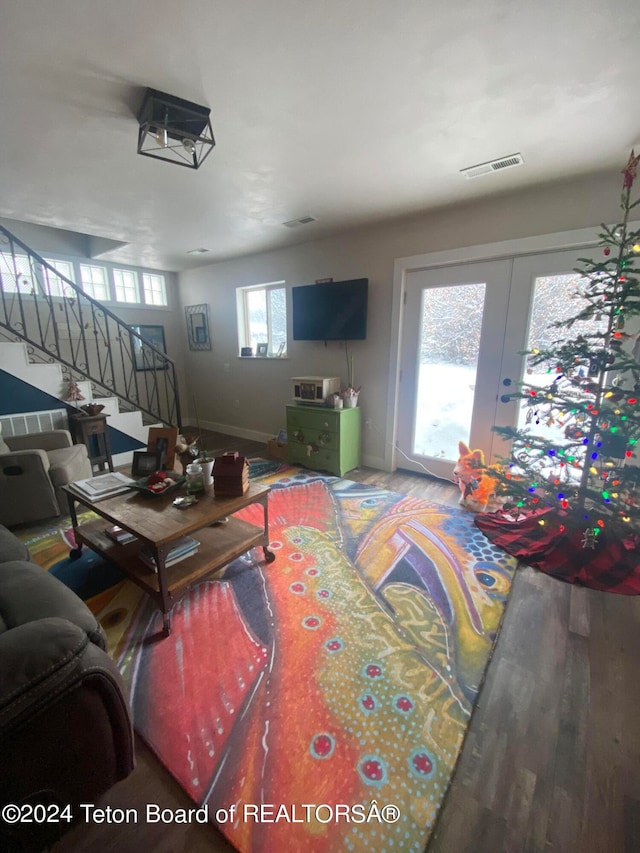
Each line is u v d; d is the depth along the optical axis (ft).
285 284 13.98
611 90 5.05
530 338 9.20
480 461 9.32
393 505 9.84
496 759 3.85
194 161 6.02
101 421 11.94
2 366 10.59
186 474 6.95
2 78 4.82
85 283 15.52
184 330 18.81
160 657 5.11
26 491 8.32
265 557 7.34
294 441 12.78
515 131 6.10
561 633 5.57
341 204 9.37
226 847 3.21
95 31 4.07
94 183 8.11
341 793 3.59
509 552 7.64
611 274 7.30
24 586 4.06
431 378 11.09
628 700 4.52
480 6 3.78
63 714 2.83
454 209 9.62
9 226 13.41
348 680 4.77
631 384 7.91
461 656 5.16
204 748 3.98
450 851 3.15
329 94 5.19
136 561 6.13
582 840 3.22
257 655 5.15
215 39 4.22
